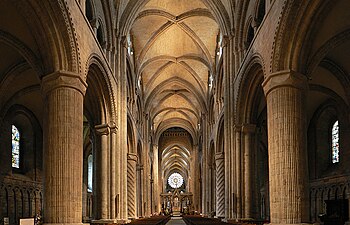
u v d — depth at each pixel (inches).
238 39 967.6
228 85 1039.0
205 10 1251.8
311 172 1037.2
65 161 563.2
